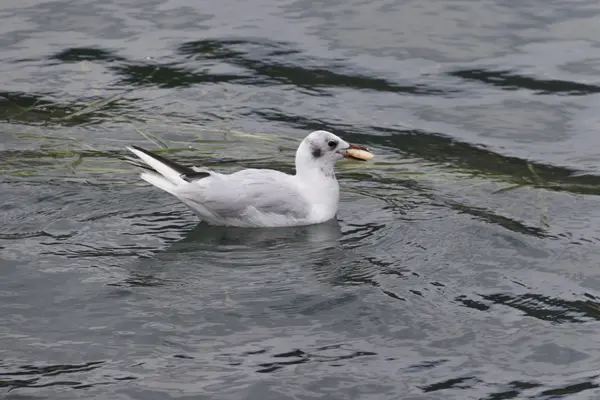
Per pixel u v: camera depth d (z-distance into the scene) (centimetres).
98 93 1838
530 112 1769
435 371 1041
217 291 1178
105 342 1069
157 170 1360
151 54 1978
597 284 1219
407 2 2161
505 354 1073
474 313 1149
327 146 1382
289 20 2105
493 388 1016
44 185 1456
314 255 1280
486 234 1340
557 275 1239
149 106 1788
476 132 1708
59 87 1858
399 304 1158
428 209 1423
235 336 1088
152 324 1102
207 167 1559
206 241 1316
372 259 1271
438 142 1675
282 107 1791
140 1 2197
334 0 2173
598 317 1145
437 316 1140
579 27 2056
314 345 1077
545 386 1019
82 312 1123
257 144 1652
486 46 1997
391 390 1007
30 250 1263
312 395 995
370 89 1855
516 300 1180
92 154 1591
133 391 991
